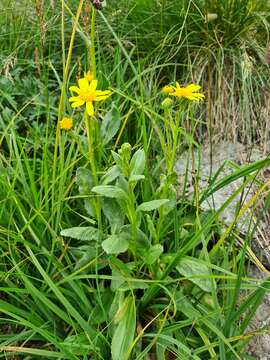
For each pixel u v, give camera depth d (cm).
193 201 53
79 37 75
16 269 46
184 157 66
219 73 69
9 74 66
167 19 75
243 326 43
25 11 79
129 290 45
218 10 72
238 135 70
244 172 46
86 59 70
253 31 76
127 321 42
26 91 68
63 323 46
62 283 46
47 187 48
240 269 40
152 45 75
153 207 42
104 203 45
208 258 44
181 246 49
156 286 44
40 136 61
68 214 53
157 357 42
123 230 45
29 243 46
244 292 51
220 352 40
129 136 66
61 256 47
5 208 49
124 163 43
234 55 71
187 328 45
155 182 56
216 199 59
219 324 43
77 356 43
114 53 74
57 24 77
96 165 51
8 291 46
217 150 68
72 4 78
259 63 74
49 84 69
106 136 49
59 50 77
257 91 69
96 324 44
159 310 46
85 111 43
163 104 44
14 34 77
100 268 46
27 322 41
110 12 78
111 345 40
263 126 69
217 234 53
